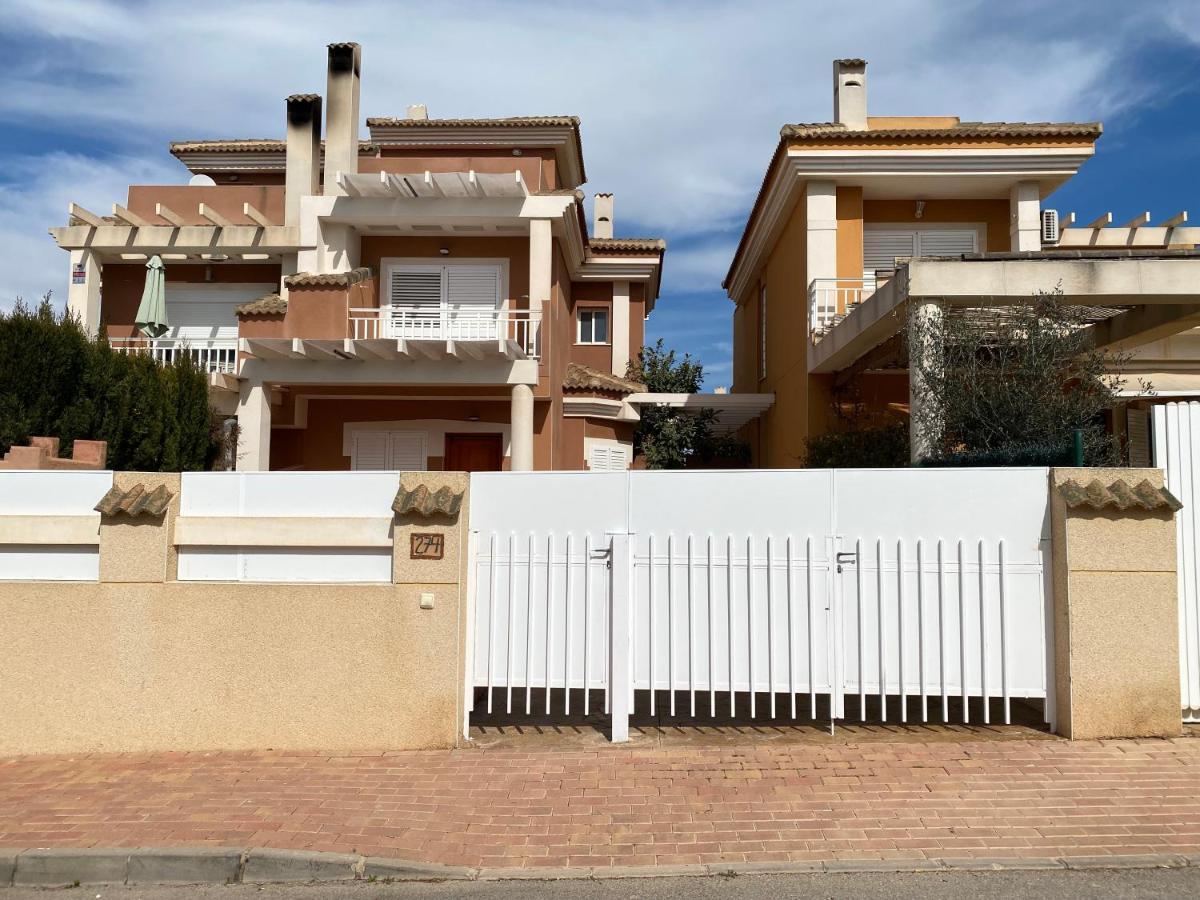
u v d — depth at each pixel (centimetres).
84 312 1557
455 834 491
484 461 1647
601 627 657
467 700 649
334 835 489
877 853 459
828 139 1426
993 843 467
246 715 636
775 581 649
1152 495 600
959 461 805
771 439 1856
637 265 2045
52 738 641
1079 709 604
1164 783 533
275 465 1656
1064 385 870
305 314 1379
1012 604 628
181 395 1181
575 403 1681
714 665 648
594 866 455
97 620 647
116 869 466
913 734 630
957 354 889
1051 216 1570
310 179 1630
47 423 985
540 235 1506
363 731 629
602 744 629
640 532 662
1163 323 984
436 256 1633
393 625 631
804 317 1492
